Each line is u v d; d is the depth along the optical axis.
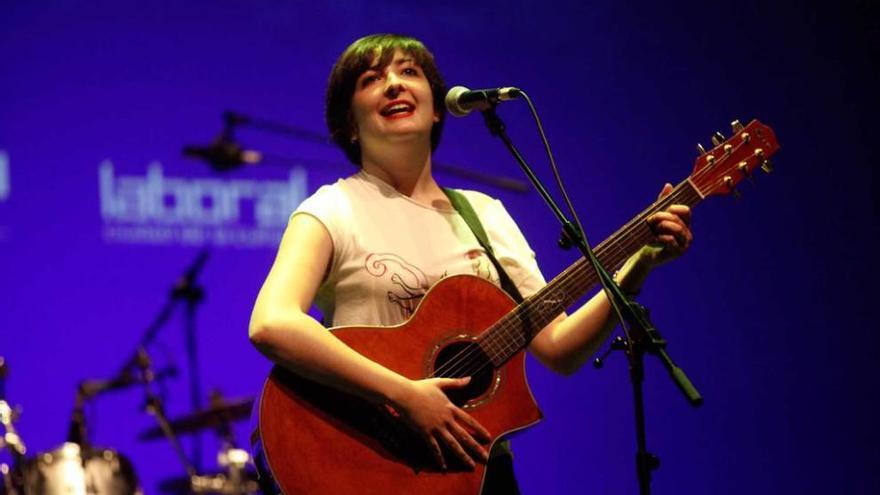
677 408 12.05
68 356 10.33
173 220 10.73
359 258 4.68
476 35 11.94
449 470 4.47
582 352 4.86
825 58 12.62
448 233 4.90
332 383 4.34
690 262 12.32
